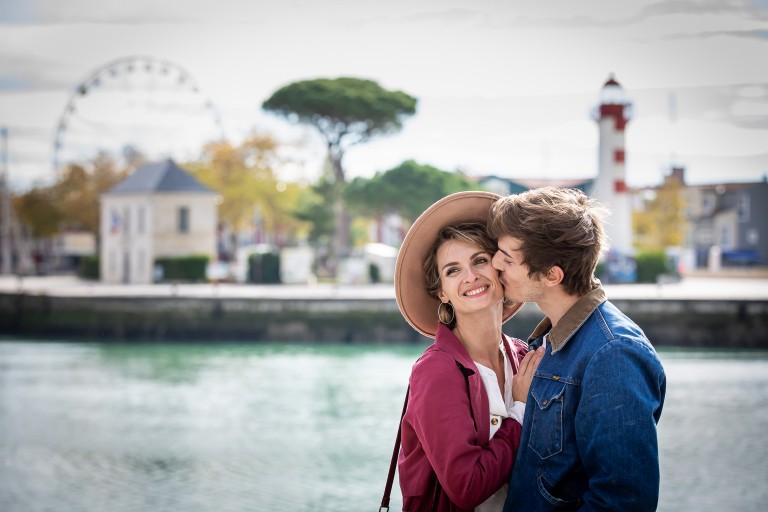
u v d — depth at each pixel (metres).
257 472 13.12
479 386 2.70
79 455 14.47
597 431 2.29
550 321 2.86
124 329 35.94
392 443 15.43
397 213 56.44
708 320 31.36
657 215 69.25
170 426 17.16
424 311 3.02
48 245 87.25
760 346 30.95
